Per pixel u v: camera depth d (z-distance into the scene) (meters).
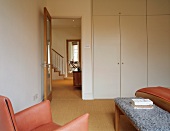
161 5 4.33
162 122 1.54
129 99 2.37
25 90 2.66
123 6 4.32
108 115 3.12
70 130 1.32
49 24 4.16
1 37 1.85
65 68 9.41
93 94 4.39
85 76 4.39
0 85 1.82
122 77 4.39
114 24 4.34
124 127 2.59
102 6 4.31
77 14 4.35
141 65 4.39
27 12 2.79
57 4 4.34
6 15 1.98
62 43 9.38
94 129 2.51
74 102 4.06
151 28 4.35
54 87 6.27
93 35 4.34
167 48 4.38
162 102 2.05
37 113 1.69
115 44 4.36
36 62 3.36
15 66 2.26
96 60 4.36
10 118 1.16
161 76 4.40
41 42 3.80
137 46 4.37
